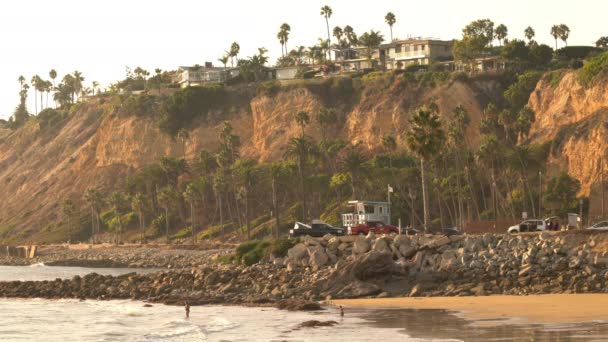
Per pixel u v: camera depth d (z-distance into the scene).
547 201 184.38
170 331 61.12
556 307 62.31
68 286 102.06
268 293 84.19
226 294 85.56
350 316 63.50
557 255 82.38
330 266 88.81
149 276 103.25
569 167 192.75
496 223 117.88
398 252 88.12
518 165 193.00
